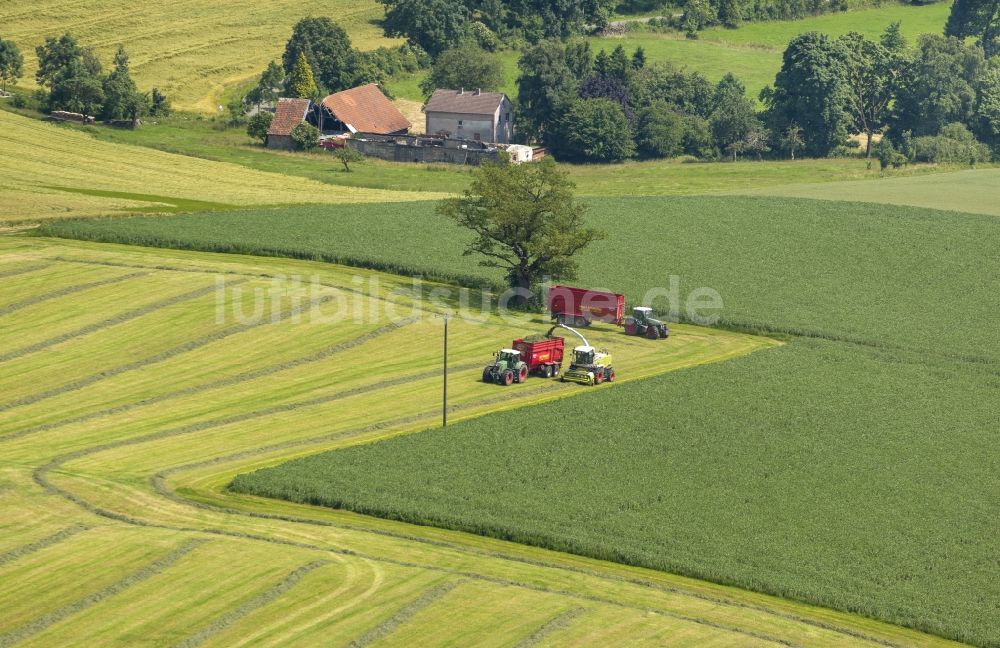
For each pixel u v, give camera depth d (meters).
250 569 104.69
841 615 106.94
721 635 99.31
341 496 122.31
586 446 141.25
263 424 144.50
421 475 129.75
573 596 103.88
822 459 143.25
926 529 126.88
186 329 174.62
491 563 110.06
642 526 121.69
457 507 122.12
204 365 163.62
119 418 144.75
